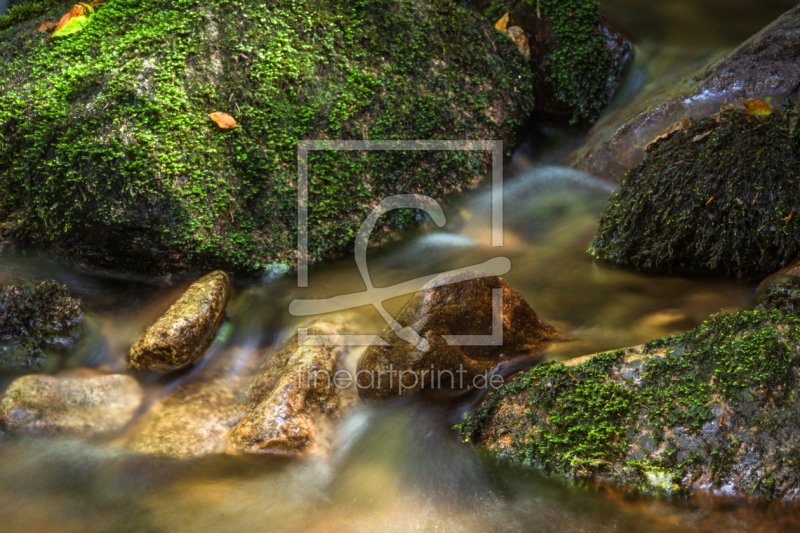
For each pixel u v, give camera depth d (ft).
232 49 14.96
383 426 10.91
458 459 9.90
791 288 11.11
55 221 14.40
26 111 14.35
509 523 8.73
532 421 9.67
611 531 8.35
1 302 13.23
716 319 9.81
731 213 12.58
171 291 14.58
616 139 17.13
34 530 9.09
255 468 10.26
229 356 13.19
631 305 13.01
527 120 19.06
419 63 17.13
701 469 8.34
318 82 15.57
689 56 19.60
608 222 14.60
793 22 15.79
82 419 11.34
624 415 9.09
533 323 11.85
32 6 18.52
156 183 13.79
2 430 11.09
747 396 8.52
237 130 14.60
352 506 9.40
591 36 19.92
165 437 10.77
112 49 14.73
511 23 20.39
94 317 13.94
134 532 9.02
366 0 16.78
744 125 13.17
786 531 7.77
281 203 15.06
